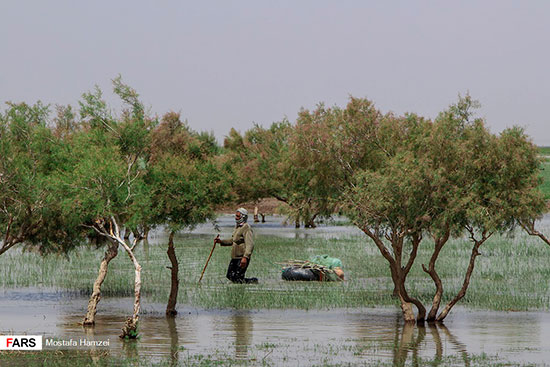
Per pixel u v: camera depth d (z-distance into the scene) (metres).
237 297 69.50
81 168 51.28
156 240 142.25
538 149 56.56
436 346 47.62
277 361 42.69
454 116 58.00
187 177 59.38
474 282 80.69
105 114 58.09
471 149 56.03
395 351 45.97
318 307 64.62
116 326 55.19
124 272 90.12
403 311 57.34
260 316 60.16
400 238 58.94
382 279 84.00
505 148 55.59
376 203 55.06
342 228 182.38
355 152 62.56
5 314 61.06
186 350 45.97
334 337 50.72
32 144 55.94
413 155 56.34
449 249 118.12
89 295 72.75
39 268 94.38
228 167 63.59
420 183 53.94
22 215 55.34
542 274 87.38
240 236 79.19
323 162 62.06
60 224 57.50
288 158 63.81
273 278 84.31
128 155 57.84
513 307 65.00
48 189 53.47
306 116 63.44
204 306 65.31
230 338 50.19
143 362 42.25
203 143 66.06
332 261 84.88
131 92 58.62
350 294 72.00
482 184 56.41
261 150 182.75
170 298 61.16
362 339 50.12
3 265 97.06
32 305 66.19
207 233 164.12
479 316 60.59
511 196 55.22
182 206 58.91
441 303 67.12
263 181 180.12
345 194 58.41
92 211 51.88
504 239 133.75
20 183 53.06
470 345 48.06
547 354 44.94
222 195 61.97
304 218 63.56
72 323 56.41
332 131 62.72
